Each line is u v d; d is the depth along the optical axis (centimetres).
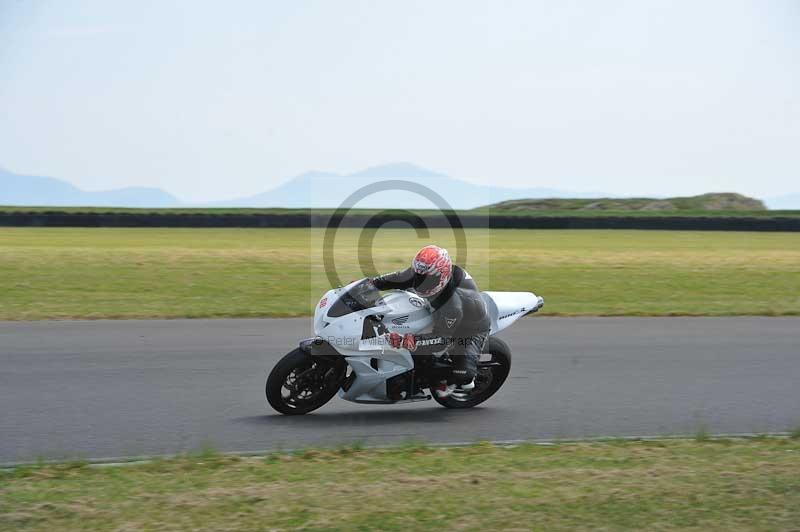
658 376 1677
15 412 1314
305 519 839
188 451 1133
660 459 1106
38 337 1934
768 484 978
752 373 1719
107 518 834
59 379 1535
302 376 1330
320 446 1170
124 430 1231
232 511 858
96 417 1297
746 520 860
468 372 1355
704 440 1228
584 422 1344
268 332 2062
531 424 1328
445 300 1327
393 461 1074
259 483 965
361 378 1315
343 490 934
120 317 2250
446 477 993
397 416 1368
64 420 1276
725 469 1048
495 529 824
